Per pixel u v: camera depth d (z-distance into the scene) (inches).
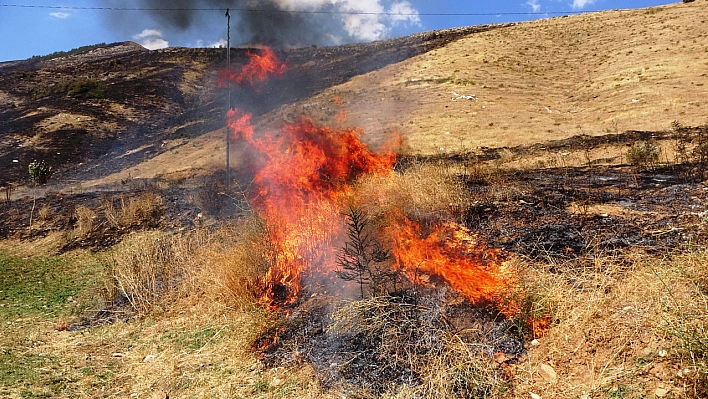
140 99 1611.7
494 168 425.1
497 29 1924.2
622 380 115.4
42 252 380.8
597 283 151.9
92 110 1443.2
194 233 341.7
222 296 218.7
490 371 130.0
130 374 169.5
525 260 181.3
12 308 257.6
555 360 131.3
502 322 150.1
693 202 229.6
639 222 208.1
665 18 1434.5
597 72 1138.0
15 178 909.2
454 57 1451.8
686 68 914.1
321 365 149.2
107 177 919.7
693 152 371.6
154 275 263.4
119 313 239.1
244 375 155.2
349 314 161.3
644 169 342.6
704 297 120.4
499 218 231.6
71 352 194.1
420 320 152.6
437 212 231.0
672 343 116.2
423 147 711.7
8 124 1298.0
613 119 728.3
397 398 125.3
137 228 396.8
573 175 346.6
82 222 420.5
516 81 1162.0
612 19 1697.8
